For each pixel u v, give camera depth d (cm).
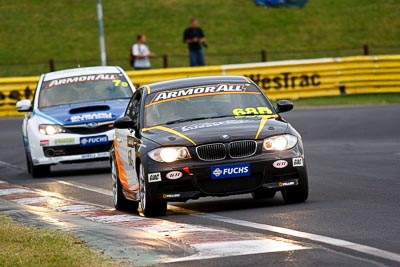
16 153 6988
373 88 9938
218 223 3244
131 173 3756
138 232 2988
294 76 9800
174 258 2520
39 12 14862
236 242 2695
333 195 3884
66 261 2473
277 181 3528
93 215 3678
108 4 15088
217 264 2422
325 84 9888
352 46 13688
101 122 5509
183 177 3478
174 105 3828
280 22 14462
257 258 2467
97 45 13738
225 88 3912
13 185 5138
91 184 5003
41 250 2662
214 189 3491
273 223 3136
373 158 5425
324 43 13800
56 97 5753
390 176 4519
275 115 3784
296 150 3562
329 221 3106
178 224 3186
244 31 14162
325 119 8050
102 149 5509
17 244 2789
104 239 2847
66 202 4250
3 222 3344
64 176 5541
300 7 14988
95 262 2464
